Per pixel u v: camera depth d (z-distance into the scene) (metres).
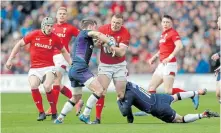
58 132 27.20
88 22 31.12
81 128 28.80
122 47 31.75
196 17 69.81
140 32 68.00
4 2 71.50
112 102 47.09
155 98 31.33
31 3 71.62
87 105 31.23
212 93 57.59
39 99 33.91
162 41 37.50
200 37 66.62
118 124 31.14
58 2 71.62
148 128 28.62
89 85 30.98
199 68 63.56
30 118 35.06
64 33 37.22
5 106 43.50
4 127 29.69
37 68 34.50
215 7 70.62
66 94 37.88
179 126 29.55
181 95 32.62
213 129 28.12
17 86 61.34
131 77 61.03
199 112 39.06
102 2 71.88
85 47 30.97
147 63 64.44
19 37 67.88
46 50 34.50
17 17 71.06
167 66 37.38
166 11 70.44
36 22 69.69
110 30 32.03
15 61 64.44
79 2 71.81
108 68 32.31
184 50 64.25
